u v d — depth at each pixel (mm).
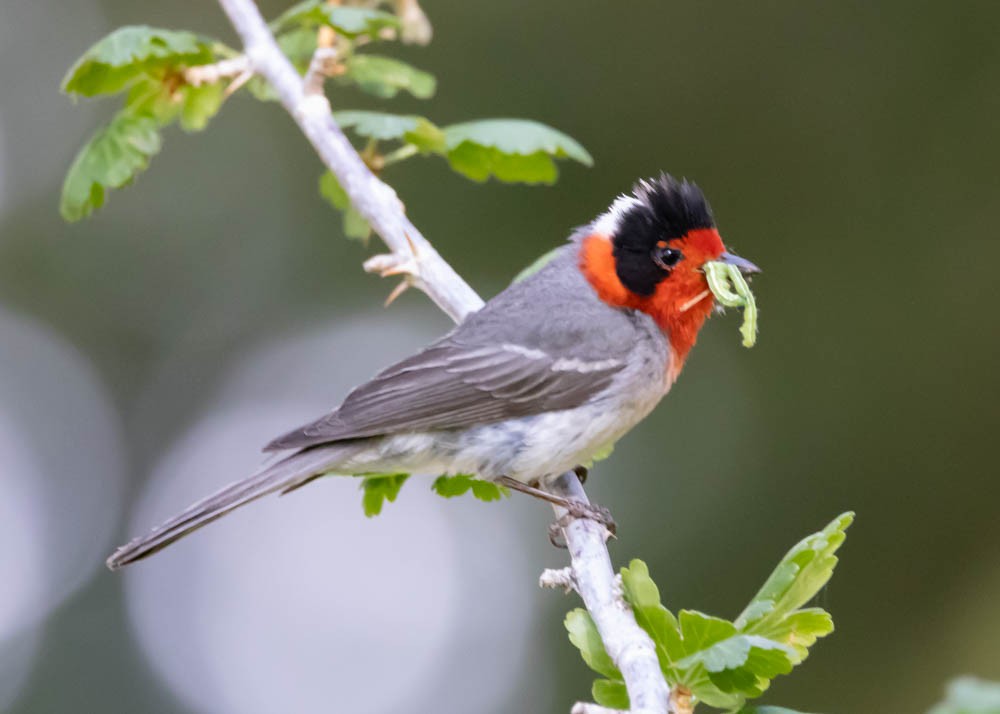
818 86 13344
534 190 13359
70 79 7348
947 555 12312
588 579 5445
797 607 4773
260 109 14203
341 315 14023
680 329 7734
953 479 12453
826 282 13133
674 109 13500
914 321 12867
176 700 12844
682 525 12656
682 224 7512
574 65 13609
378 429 7035
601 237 7715
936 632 12117
